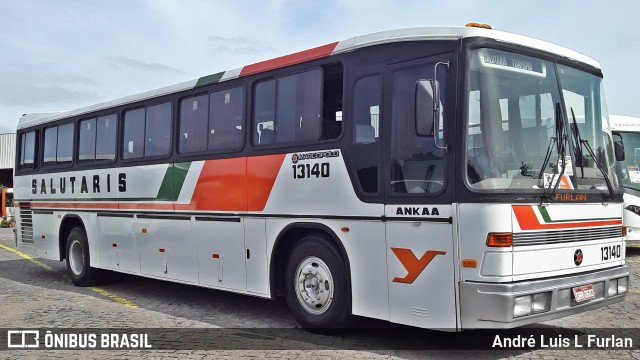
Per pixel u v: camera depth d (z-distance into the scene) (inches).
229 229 311.7
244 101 309.6
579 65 261.1
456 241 217.6
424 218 227.0
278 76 293.1
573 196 235.5
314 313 272.7
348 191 254.5
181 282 344.8
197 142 338.6
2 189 1311.5
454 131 221.3
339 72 265.1
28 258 625.3
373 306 245.1
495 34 231.1
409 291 231.9
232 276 309.9
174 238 350.3
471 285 212.7
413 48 238.1
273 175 288.4
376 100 248.8
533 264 217.9
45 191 486.9
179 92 354.3
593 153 254.4
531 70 239.9
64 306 355.3
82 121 447.2
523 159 226.1
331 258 262.8
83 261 433.4
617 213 260.1
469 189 215.0
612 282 250.2
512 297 206.5
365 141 250.4
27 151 520.7
